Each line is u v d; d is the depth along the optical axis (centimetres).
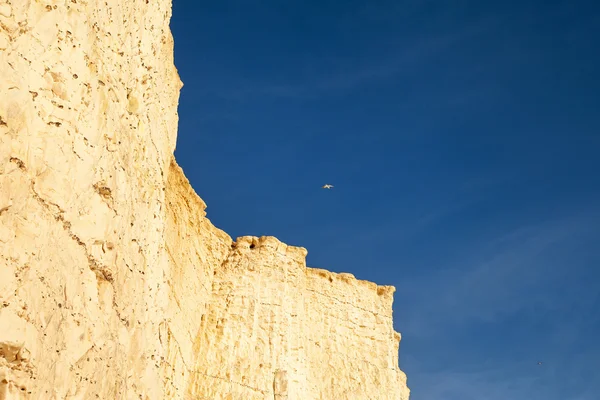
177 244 3978
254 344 4541
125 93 2194
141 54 2389
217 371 4338
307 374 4750
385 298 5562
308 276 5259
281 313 4741
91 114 1908
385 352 5278
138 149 2353
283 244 5075
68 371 1731
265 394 4378
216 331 4500
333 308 5225
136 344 2228
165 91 2825
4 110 1528
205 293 4550
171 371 3725
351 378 5006
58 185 1725
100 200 1952
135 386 2203
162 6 2623
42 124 1677
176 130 3091
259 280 4812
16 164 1562
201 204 4406
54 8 1748
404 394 5384
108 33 2073
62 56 1775
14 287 1512
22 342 1518
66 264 1742
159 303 2538
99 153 1941
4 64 1538
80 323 1805
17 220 1555
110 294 2003
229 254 4900
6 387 1483
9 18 1570
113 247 2017
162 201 2666
